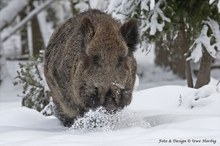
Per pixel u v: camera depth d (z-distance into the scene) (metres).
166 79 41.12
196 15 18.72
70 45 13.62
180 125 12.34
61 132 13.11
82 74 12.46
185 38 19.84
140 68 43.69
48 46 15.94
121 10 18.44
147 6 17.84
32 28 51.00
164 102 17.69
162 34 19.09
